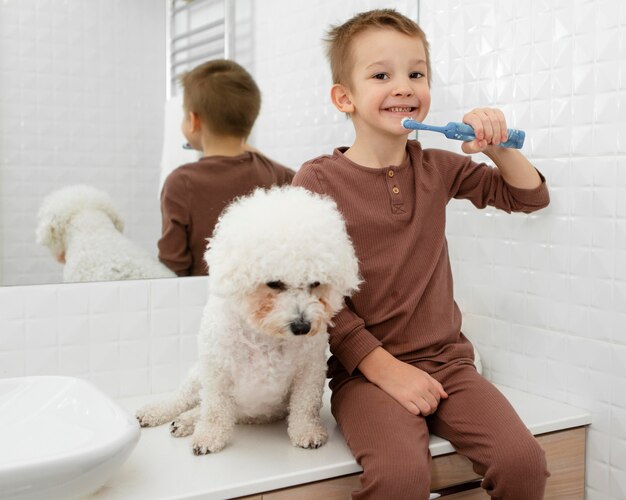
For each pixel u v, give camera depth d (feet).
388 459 3.33
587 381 4.42
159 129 4.73
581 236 4.39
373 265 4.10
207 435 3.62
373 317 4.11
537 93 4.59
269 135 5.07
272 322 3.25
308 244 3.20
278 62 5.07
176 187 4.78
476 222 5.14
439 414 3.84
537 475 3.49
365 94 4.12
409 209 4.22
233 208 3.53
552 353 4.64
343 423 3.71
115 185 4.61
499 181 4.39
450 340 4.21
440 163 4.48
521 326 4.84
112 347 4.60
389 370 3.84
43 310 4.40
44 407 3.66
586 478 4.48
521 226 4.79
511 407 3.75
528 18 4.62
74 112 4.48
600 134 4.23
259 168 5.03
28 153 4.36
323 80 5.25
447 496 3.84
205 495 3.15
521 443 3.50
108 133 4.58
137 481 3.25
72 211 4.50
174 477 3.30
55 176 4.45
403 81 4.09
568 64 4.38
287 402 3.93
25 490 2.67
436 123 5.36
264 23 5.01
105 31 4.54
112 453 2.88
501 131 4.04
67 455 2.74
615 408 4.25
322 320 3.31
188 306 4.82
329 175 4.21
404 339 4.11
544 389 4.71
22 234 4.37
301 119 5.19
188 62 4.79
